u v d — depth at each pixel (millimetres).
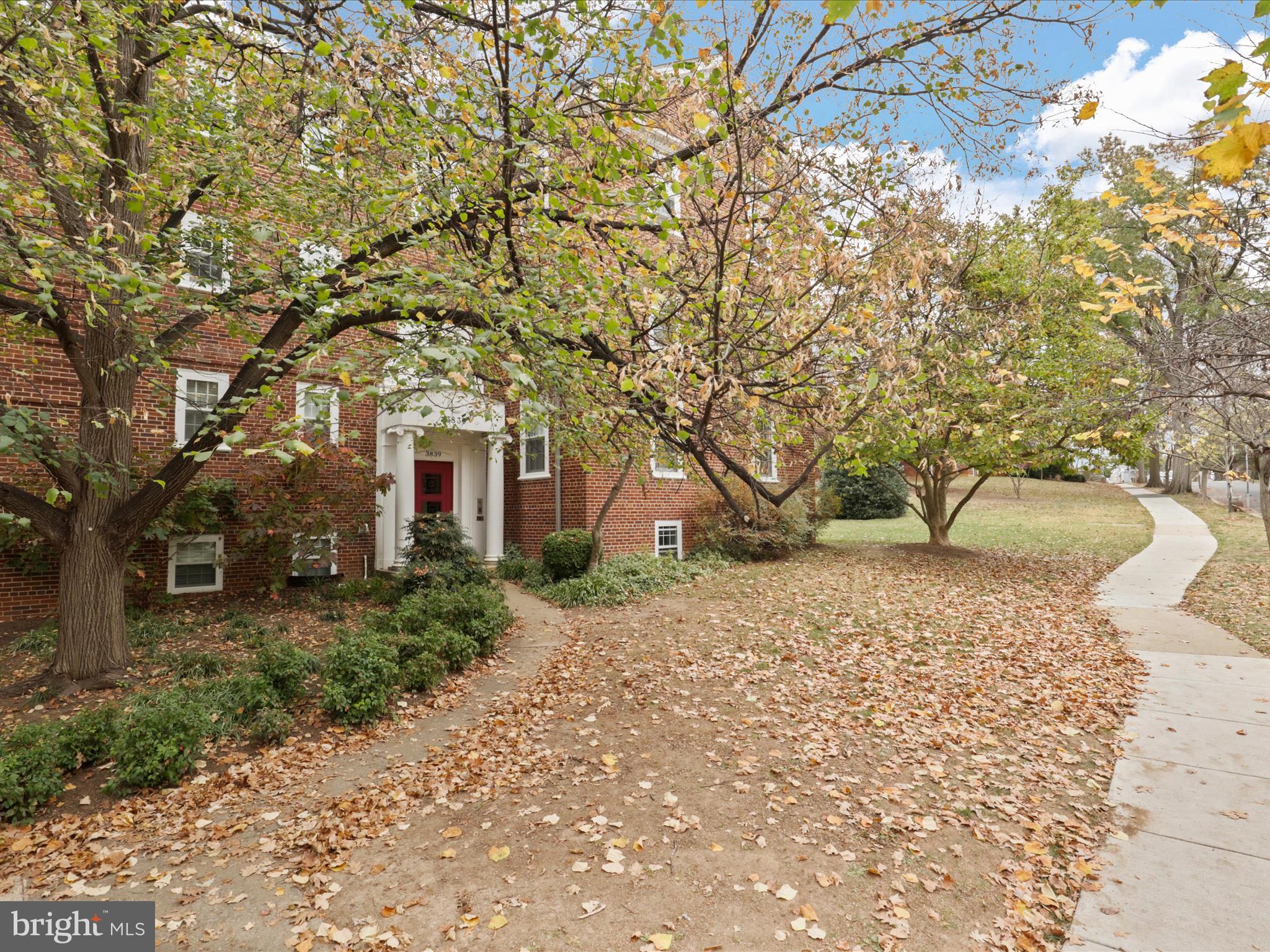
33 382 9508
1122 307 4703
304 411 11617
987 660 7926
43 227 4762
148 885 3912
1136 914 3539
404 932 3467
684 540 15414
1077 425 10852
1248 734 5738
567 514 14281
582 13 4348
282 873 4023
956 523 23359
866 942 3352
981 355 4645
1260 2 1814
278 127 6117
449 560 11617
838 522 24594
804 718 6203
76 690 6754
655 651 8391
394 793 5020
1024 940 3352
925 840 4246
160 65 6223
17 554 9469
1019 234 12250
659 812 4633
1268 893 3660
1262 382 6430
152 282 4242
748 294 4301
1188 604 10914
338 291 5266
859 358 4066
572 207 5516
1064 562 15484
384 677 6551
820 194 4387
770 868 3967
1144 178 3994
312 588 12062
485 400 8281
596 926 3492
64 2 4602
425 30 4941
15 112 5371
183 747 5242
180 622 9688
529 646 9109
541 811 4711
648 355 4262
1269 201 5059
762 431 5020
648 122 4766
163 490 7176
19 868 4078
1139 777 5074
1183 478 31859
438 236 5629
